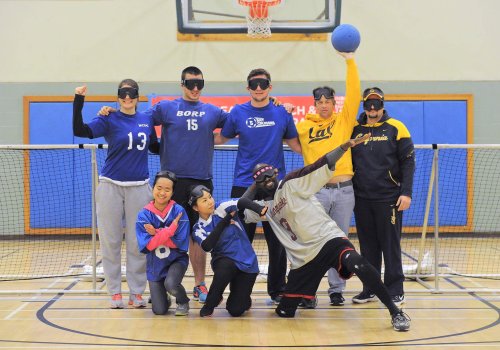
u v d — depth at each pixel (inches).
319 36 449.4
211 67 450.9
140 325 205.9
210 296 217.3
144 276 232.7
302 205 209.8
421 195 443.8
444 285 275.7
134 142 224.5
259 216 215.5
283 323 208.8
